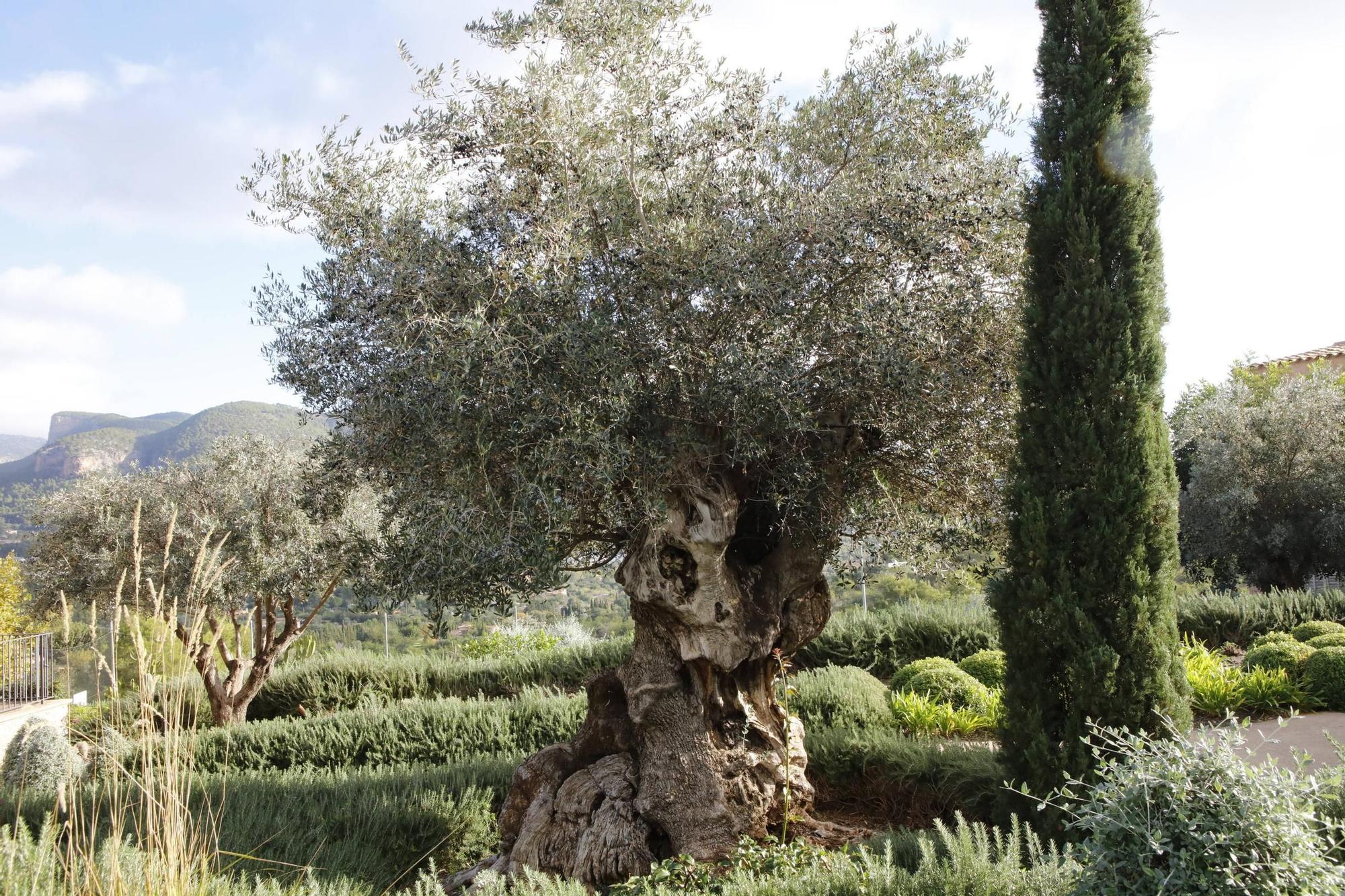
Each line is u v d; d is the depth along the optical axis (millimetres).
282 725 10273
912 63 5902
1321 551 16453
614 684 6148
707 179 5613
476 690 13547
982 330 5559
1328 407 16562
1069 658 5176
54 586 12047
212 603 11617
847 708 8375
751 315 5117
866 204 5270
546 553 4625
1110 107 5469
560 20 5648
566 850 5602
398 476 5504
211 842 4891
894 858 4703
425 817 6797
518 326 4812
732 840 5352
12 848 4039
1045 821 5074
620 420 4703
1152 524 5246
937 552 6391
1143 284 5316
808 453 5461
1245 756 7137
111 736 4328
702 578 5328
